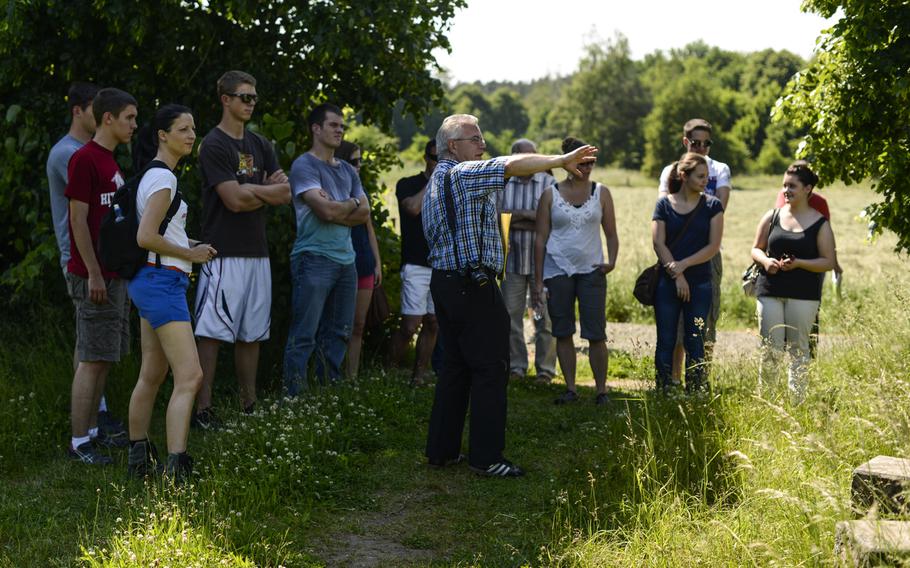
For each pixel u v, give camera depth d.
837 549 3.47
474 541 4.45
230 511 4.34
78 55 7.51
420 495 5.11
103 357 5.56
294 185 6.64
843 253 26.44
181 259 4.93
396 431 6.20
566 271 7.36
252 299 6.34
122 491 4.57
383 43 8.20
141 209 4.82
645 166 97.88
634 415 6.09
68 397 6.37
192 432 6.11
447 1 8.39
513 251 8.25
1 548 4.19
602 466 5.24
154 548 3.84
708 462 4.93
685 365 7.31
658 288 7.12
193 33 7.76
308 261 6.64
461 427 5.59
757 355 6.47
